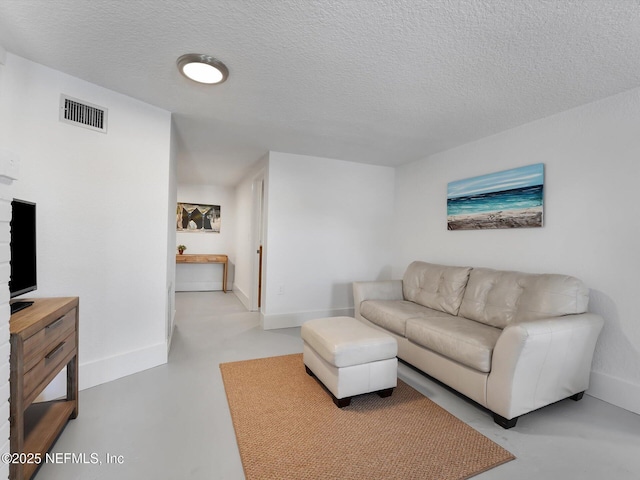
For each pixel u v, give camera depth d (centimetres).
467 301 262
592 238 220
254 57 175
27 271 159
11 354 115
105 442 154
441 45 161
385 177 426
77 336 176
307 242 383
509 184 273
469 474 138
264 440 159
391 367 206
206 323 381
